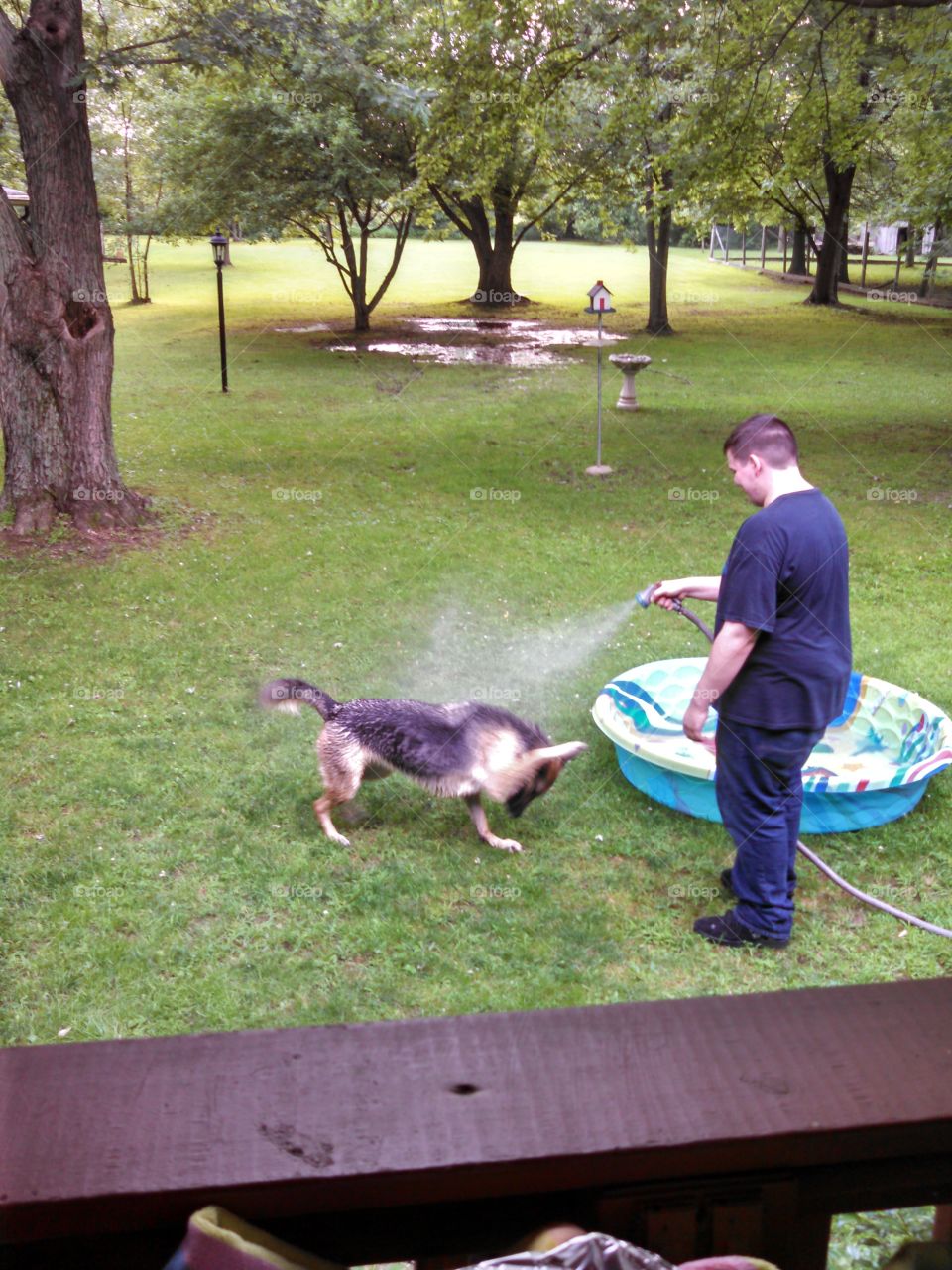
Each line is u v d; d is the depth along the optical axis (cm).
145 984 421
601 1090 104
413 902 479
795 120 1719
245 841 530
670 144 1730
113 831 539
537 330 3078
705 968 435
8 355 1066
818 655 400
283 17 1196
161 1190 92
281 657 780
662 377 2227
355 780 523
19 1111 99
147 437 1619
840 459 1475
